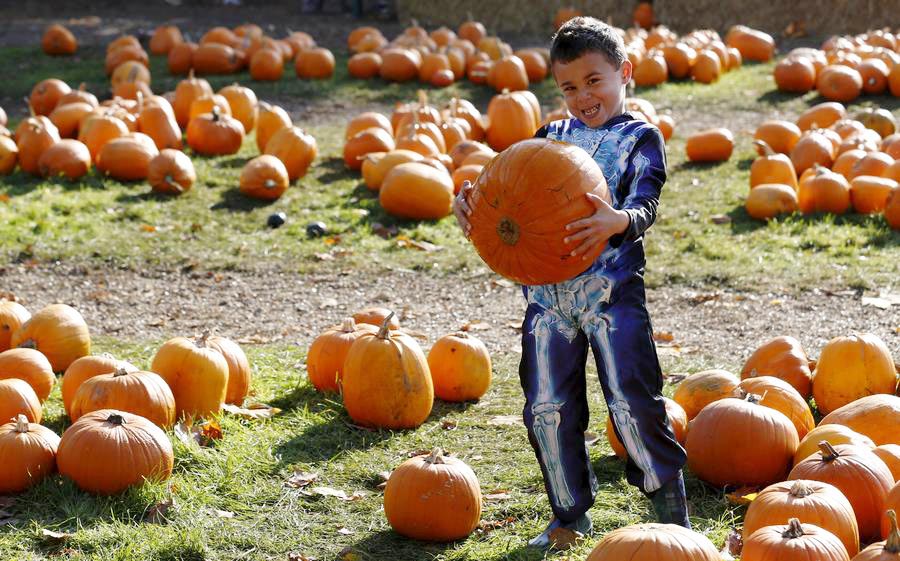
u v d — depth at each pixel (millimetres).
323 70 16609
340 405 5680
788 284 8016
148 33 20781
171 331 7453
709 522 4320
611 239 3688
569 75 3789
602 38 3756
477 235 3660
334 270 8711
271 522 4402
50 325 6293
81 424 4645
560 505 4070
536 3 21844
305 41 18344
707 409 4742
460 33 19125
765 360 5707
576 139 3855
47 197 10148
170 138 11734
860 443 4480
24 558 4012
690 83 16047
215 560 4078
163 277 8578
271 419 5578
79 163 10812
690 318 7496
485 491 4707
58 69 17562
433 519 4199
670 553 3258
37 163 10977
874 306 7473
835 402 5469
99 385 5094
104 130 11297
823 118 12242
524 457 5094
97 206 10008
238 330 7492
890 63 15336
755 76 16391
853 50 16422
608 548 3312
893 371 5488
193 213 9977
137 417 4734
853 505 4125
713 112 14359
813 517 3828
